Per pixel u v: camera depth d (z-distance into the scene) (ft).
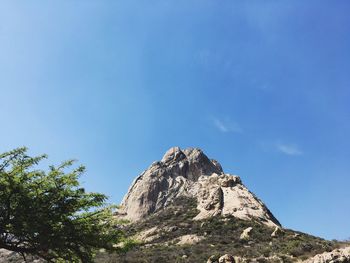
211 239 179.01
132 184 319.88
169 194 297.74
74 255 43.55
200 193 277.03
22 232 38.63
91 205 42.24
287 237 167.63
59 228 39.81
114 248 42.86
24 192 37.99
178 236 196.13
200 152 346.33
